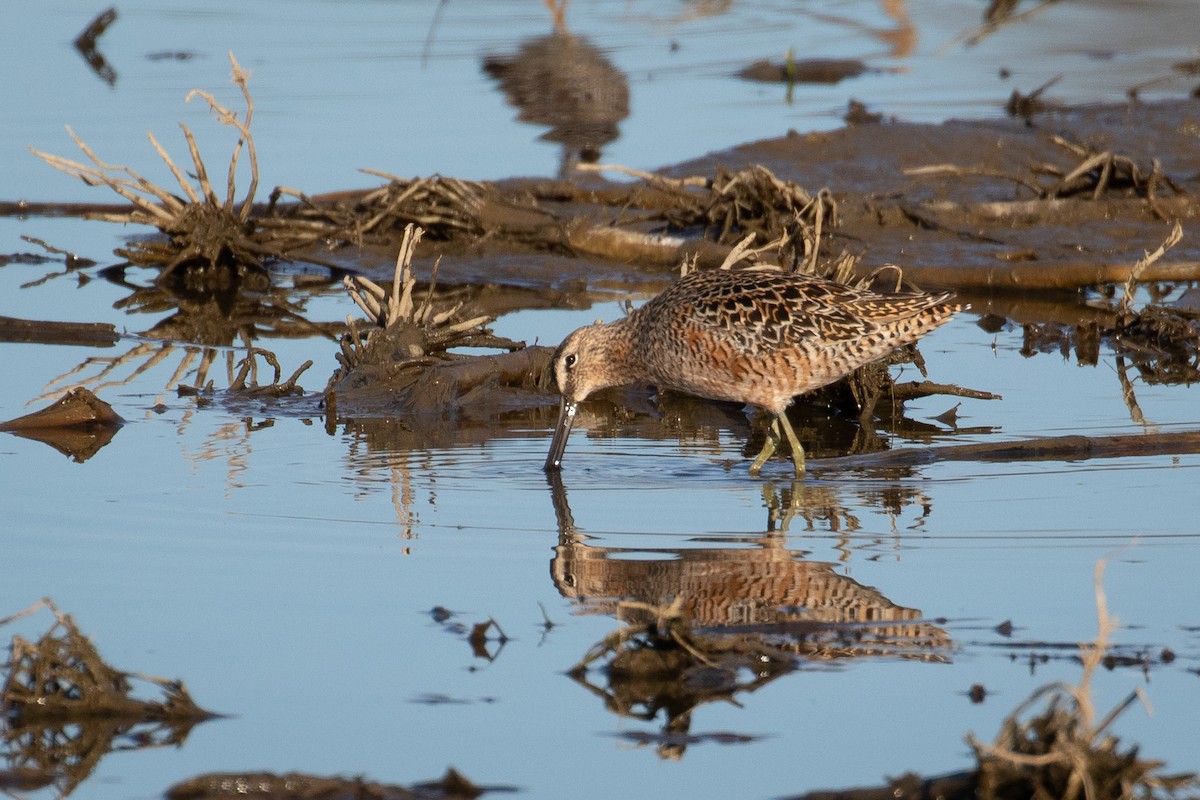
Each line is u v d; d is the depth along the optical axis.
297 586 9.03
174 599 8.80
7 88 23.86
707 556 9.57
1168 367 14.05
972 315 15.99
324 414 13.05
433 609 8.71
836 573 9.22
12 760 7.11
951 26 29.97
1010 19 30.02
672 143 21.36
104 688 7.60
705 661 7.91
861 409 13.05
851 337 11.26
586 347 11.98
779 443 12.34
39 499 10.55
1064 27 29.38
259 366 14.38
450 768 6.84
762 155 20.30
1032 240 17.34
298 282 17.47
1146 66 25.69
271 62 25.94
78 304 16.30
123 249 17.47
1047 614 8.54
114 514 10.26
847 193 18.44
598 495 10.88
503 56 26.84
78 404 12.48
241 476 11.18
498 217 18.20
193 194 17.44
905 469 11.38
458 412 13.30
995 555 9.45
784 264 14.85
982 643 8.20
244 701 7.64
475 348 14.80
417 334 14.37
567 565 9.41
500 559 9.52
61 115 22.20
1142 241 17.41
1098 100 23.23
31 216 19.41
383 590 8.99
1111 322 15.45
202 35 28.16
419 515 10.37
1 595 8.82
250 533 9.94
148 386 13.68
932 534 9.88
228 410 13.07
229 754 7.16
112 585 9.00
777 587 9.00
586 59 26.80
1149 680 7.73
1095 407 12.84
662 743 7.22
